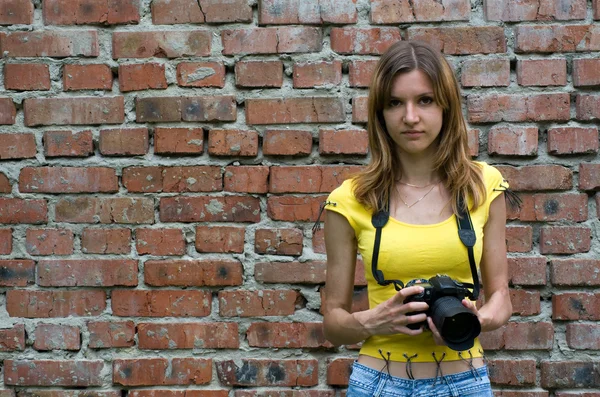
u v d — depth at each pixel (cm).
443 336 130
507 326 203
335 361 204
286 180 206
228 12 207
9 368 206
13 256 207
